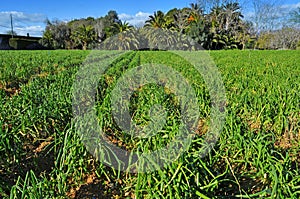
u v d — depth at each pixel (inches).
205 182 123.3
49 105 223.5
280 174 117.9
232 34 1895.9
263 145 144.0
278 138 191.6
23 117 192.4
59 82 344.8
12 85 387.2
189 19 1913.1
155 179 122.1
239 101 244.4
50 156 173.9
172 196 114.4
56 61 717.9
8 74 413.4
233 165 154.3
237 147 156.9
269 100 230.4
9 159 155.2
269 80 352.5
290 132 196.9
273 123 213.8
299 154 172.1
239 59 779.4
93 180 150.1
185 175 118.6
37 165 160.9
